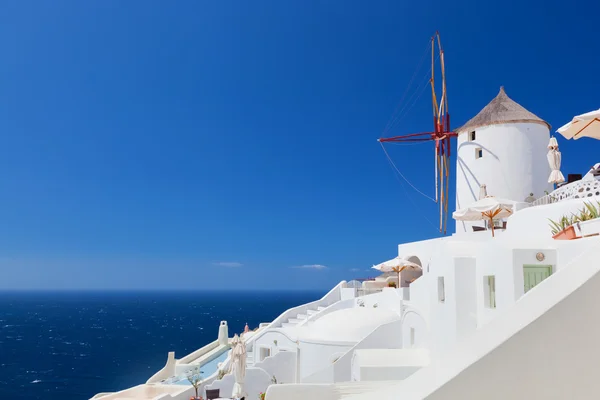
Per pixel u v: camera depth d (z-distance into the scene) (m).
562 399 5.58
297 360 27.67
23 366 82.06
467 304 15.84
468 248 16.64
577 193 18.72
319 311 34.34
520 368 5.62
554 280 6.04
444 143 36.44
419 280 23.09
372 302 31.66
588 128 14.95
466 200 34.22
